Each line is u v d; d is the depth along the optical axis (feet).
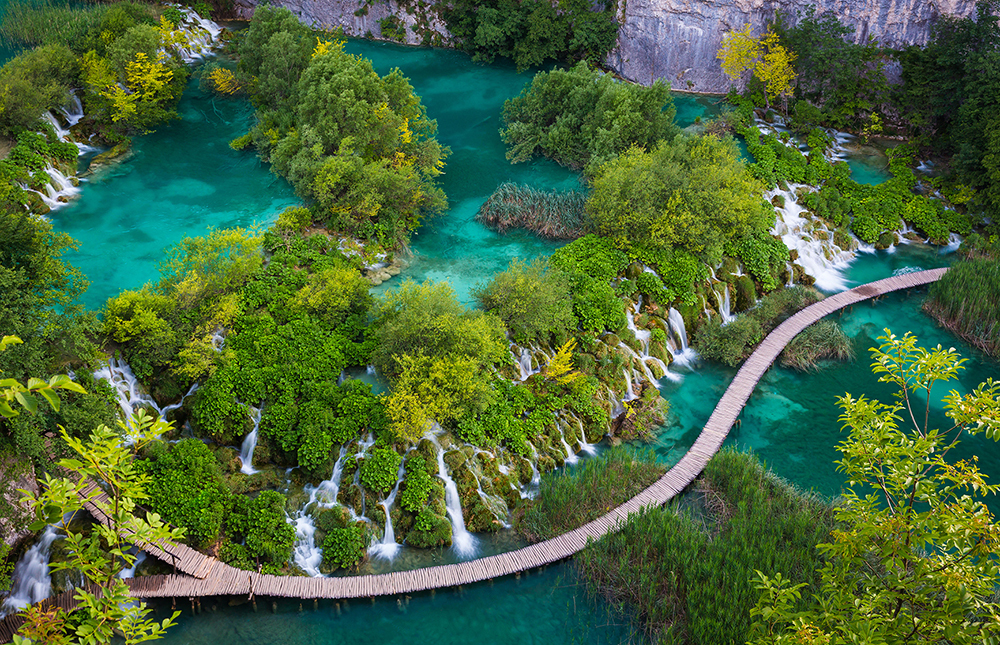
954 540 52.44
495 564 96.07
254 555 95.86
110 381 105.09
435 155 165.37
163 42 208.54
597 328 127.24
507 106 188.14
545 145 174.70
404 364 106.42
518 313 120.06
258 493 102.68
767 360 130.21
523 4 222.28
